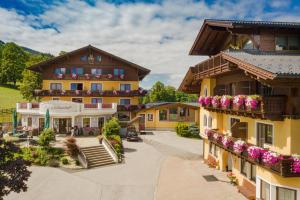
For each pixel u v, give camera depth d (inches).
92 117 1749.5
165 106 2145.7
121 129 1852.9
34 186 910.4
